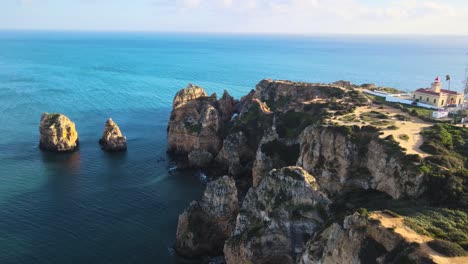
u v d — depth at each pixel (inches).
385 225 1774.1
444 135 2950.3
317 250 2032.5
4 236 2957.7
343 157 3021.7
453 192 2146.9
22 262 2667.3
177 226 3223.4
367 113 3855.8
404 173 2444.6
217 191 2992.1
